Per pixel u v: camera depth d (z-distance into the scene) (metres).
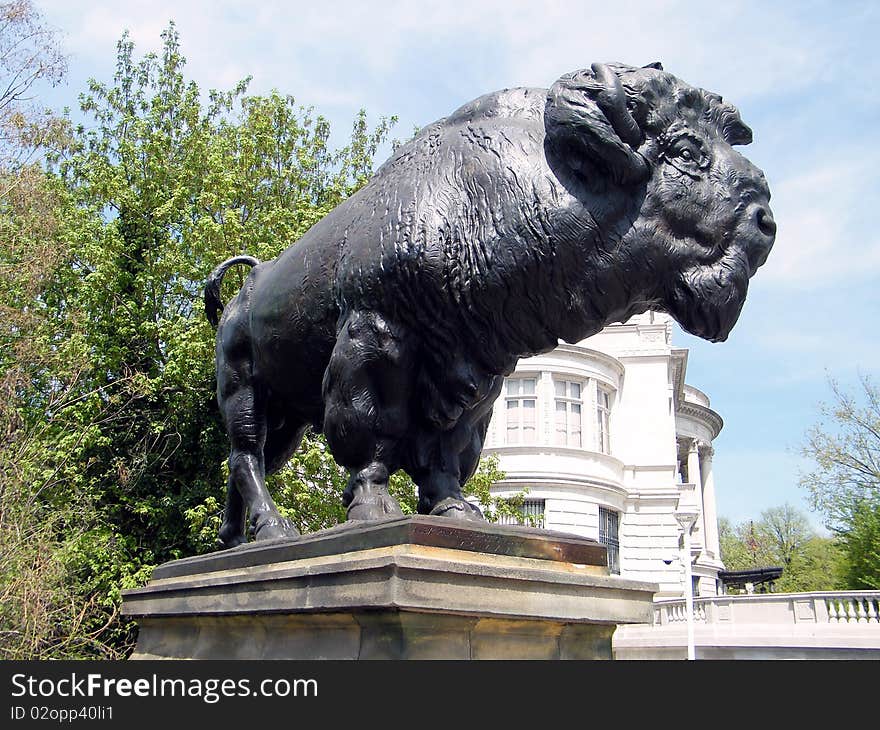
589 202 2.42
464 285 2.46
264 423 3.52
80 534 10.05
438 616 2.04
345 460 2.71
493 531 2.30
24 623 8.34
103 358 11.75
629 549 23.95
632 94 2.45
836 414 22.30
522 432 22.81
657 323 26.06
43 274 10.76
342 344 2.63
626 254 2.43
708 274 2.45
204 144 13.44
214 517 11.20
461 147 2.63
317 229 3.06
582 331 2.50
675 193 2.45
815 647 14.38
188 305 12.75
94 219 13.06
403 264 2.51
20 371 10.18
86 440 11.06
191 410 12.04
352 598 2.08
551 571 2.29
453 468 2.85
